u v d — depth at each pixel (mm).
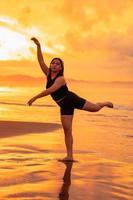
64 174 6008
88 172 6281
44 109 24672
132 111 25172
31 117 18453
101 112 23547
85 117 19625
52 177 5738
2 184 5176
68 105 7379
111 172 6375
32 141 9750
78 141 10383
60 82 7242
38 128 12641
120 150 9039
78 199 4578
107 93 60875
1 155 7562
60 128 12906
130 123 16844
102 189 5129
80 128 14078
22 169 6250
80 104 7484
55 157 7625
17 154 7762
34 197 4586
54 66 7230
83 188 5129
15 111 22000
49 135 11117
